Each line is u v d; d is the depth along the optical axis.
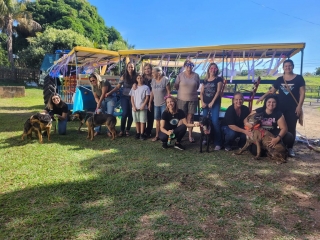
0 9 21.20
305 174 3.33
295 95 4.20
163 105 4.82
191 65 4.57
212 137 4.75
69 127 6.23
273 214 2.34
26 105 9.88
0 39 26.36
